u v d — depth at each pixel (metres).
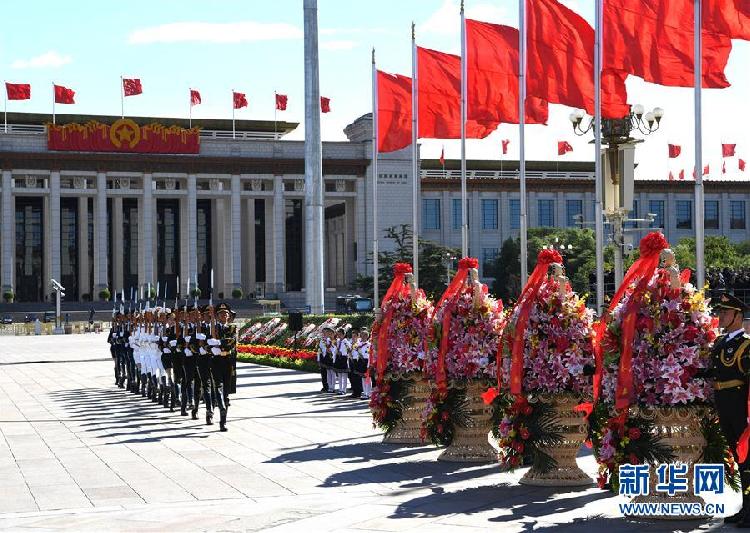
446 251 106.06
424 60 28.97
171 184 132.25
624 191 36.75
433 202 133.62
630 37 20.97
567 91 23.00
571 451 13.77
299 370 41.44
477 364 15.89
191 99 120.38
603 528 10.99
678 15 20.42
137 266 141.12
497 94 25.64
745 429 10.83
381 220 130.62
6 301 119.25
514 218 136.88
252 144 128.12
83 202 131.12
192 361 23.69
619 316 11.65
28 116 129.75
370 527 11.25
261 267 145.00
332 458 17.09
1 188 119.62
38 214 136.62
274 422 22.80
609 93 23.22
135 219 141.25
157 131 123.62
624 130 36.34
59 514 12.70
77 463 17.03
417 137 29.14
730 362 10.91
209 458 17.34
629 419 11.61
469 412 16.22
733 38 19.39
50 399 30.16
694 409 11.31
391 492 13.70
